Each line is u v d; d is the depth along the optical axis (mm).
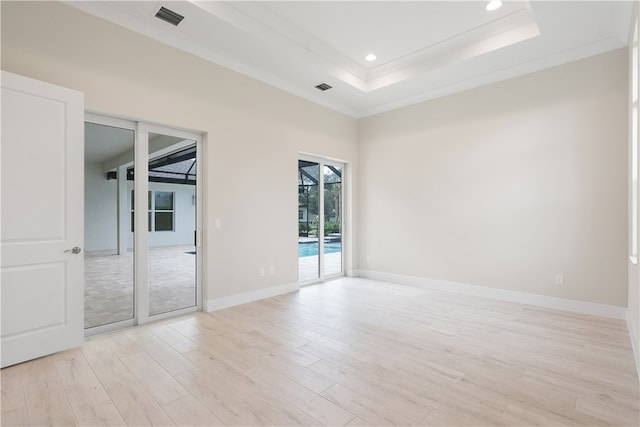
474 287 4508
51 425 1725
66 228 2615
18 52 2521
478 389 2094
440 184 4848
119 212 4375
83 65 2836
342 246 6000
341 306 3984
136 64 3156
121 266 4457
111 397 1986
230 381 2186
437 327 3240
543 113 3914
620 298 3436
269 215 4422
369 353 2637
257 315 3625
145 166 3338
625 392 2049
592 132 3590
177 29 3299
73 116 2646
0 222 2299
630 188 3129
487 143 4371
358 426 1729
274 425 1735
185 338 2939
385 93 4996
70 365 2391
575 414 1828
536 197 3979
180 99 3486
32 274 2445
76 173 2664
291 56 3850
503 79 4227
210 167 3766
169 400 1959
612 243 3473
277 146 4523
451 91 4707
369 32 3680
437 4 3188
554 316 3562
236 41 3520
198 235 3803
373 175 5719
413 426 1729
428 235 4992
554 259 3854
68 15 2760
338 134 5531
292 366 2404
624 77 3400
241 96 4074
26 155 2410
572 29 3248
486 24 3516
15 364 2371
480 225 4445
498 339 2926
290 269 4719
